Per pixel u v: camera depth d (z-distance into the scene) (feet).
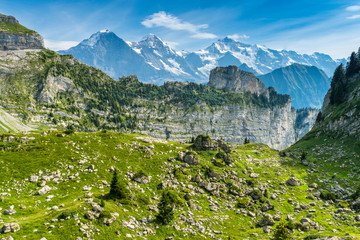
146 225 180.04
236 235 201.67
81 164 248.32
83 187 214.07
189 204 232.32
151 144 334.44
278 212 251.39
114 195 199.41
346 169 358.84
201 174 287.89
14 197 183.93
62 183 215.31
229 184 286.46
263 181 313.32
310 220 224.53
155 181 252.62
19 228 135.74
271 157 424.87
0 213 156.56
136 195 216.13
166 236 176.55
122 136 353.10
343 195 288.71
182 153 315.58
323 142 486.38
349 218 226.99
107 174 242.99
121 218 170.30
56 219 147.95
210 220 217.56
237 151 432.66
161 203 216.74
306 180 332.60
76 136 303.68
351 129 447.83
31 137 277.85
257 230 214.48
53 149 262.47
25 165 227.20
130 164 271.90
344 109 508.53
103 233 148.25
